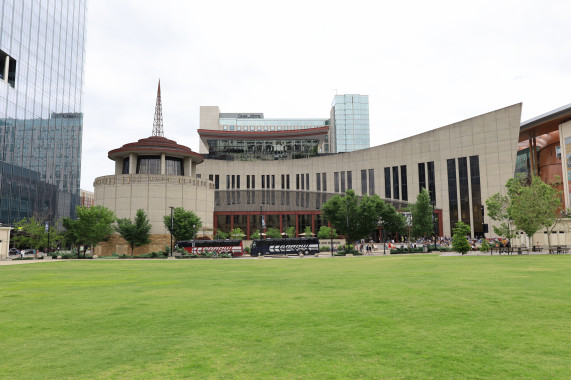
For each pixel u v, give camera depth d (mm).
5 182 77312
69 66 105312
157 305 15305
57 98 98438
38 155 89250
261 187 122250
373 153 109125
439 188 94312
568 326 11102
